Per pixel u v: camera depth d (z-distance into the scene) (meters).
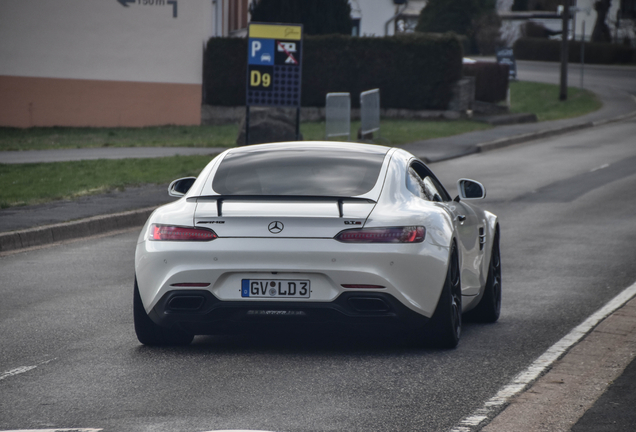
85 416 11.28
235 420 11.05
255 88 50.38
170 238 14.08
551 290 21.16
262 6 83.81
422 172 16.61
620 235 30.33
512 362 14.09
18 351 15.10
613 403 11.67
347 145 16.39
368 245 13.66
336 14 85.50
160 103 82.75
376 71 84.00
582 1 179.38
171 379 13.14
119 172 44.44
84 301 19.80
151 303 14.20
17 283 22.17
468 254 16.23
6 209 33.78
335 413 11.37
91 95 82.19
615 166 53.09
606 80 130.00
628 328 16.38
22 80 81.75
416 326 14.09
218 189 14.89
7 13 80.94
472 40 165.38
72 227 30.44
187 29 82.19
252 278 13.77
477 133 72.00
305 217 13.75
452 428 10.71
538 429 10.64
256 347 15.31
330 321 13.73
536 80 130.00
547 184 45.66
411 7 175.12
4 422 11.05
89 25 81.56
